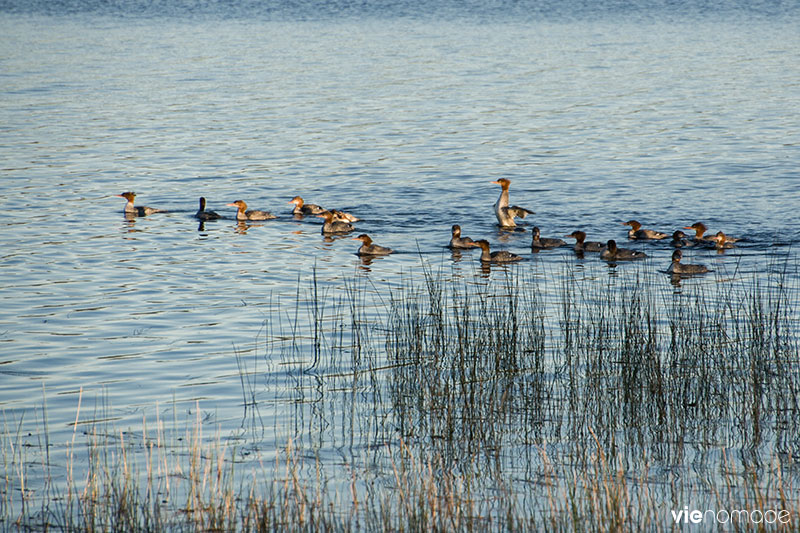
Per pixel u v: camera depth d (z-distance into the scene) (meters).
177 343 23.66
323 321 25.52
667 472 16.42
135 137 60.28
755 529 14.11
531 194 44.66
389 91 80.38
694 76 89.25
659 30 141.00
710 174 48.50
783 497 14.64
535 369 21.50
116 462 16.72
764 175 48.00
